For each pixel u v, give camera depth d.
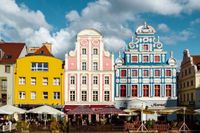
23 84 62.81
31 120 53.75
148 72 64.31
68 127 46.47
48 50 68.06
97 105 62.69
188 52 67.94
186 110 45.31
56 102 62.72
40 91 62.78
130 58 64.69
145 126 46.81
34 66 63.25
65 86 63.06
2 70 62.72
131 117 62.28
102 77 63.53
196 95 62.66
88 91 63.12
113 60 63.84
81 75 63.34
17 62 63.00
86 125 47.59
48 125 48.19
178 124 46.84
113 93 63.31
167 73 64.31
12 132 43.53
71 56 63.75
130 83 64.06
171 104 63.53
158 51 64.62
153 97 63.69
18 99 62.41
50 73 63.19
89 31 64.12
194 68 63.50
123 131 47.41
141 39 65.00
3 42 68.50
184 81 70.31
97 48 64.00
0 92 62.19
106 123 50.78
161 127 46.75
